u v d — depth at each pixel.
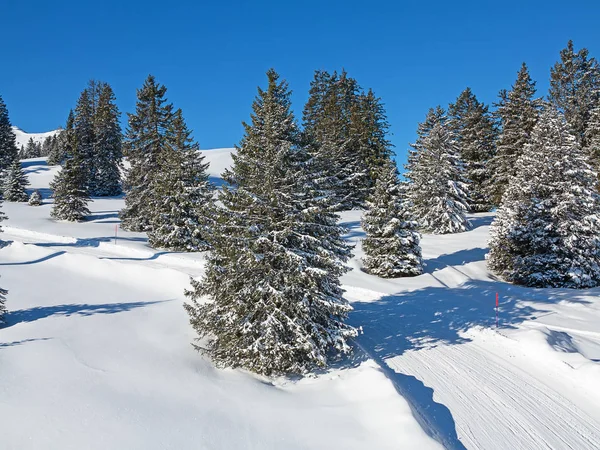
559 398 8.95
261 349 9.41
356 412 8.02
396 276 22.56
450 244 30.39
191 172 28.48
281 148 10.35
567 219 21.23
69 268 21.83
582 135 37.44
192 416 7.61
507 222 22.86
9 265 22.28
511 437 7.43
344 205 42.28
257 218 10.03
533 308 16.31
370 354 11.68
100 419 7.15
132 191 36.12
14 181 48.00
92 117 62.75
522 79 38.09
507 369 10.57
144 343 11.77
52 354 10.26
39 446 6.23
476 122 44.41
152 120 37.91
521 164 24.52
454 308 16.47
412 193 36.56
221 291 10.05
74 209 38.00
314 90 53.59
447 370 10.55
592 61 40.22
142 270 20.45
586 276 20.02
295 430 7.37
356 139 45.03
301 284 10.02
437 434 7.18
